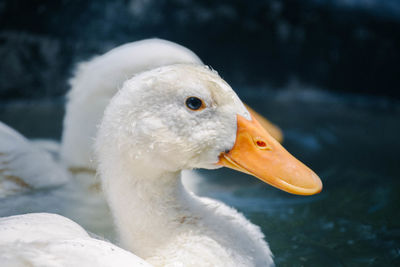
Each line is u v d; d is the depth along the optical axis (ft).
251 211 14.15
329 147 19.57
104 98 15.15
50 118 22.70
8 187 13.21
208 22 27.48
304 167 9.48
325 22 27.81
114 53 15.39
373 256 11.64
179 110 9.18
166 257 9.46
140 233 9.71
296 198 15.08
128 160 9.41
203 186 15.88
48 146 17.87
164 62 14.66
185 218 9.77
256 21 27.76
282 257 11.59
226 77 27.78
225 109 9.41
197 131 9.28
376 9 28.27
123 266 7.99
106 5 26.66
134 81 9.42
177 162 9.41
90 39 26.37
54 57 25.81
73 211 13.15
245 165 9.42
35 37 25.59
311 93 27.66
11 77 25.08
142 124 9.13
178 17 27.32
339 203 14.66
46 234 8.46
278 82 27.89
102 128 9.66
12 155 13.48
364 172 17.10
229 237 9.71
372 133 21.53
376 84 28.02
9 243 7.97
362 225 13.24
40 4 25.57
